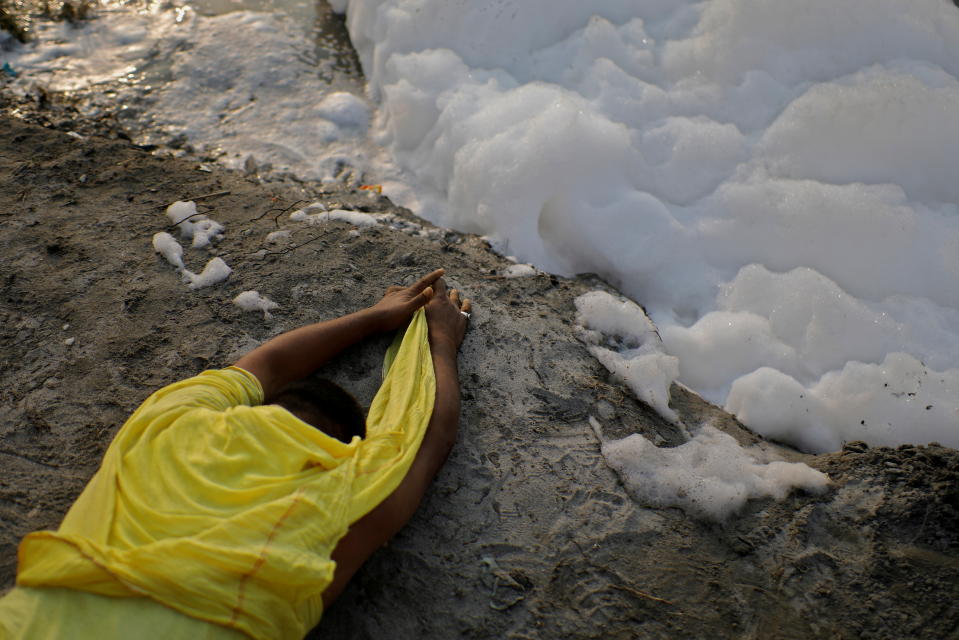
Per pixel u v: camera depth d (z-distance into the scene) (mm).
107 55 4527
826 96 3578
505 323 2914
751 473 2432
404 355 2533
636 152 3553
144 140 3979
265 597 1706
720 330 3078
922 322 3068
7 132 3725
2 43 4516
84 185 3449
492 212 3441
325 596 1848
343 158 3977
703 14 4000
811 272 3150
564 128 3426
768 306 3141
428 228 3549
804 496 2387
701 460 2480
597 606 2111
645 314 3104
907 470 2426
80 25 4734
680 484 2367
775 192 3389
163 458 1904
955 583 2139
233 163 3883
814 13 3859
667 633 2068
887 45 3883
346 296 2949
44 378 2586
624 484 2402
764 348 3029
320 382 2199
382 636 2033
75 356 2660
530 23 4133
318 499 1837
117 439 1977
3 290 2877
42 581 1652
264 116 4188
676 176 3568
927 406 2725
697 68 3887
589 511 2324
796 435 2801
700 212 3469
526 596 2123
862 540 2258
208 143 4004
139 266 3023
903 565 2188
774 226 3338
